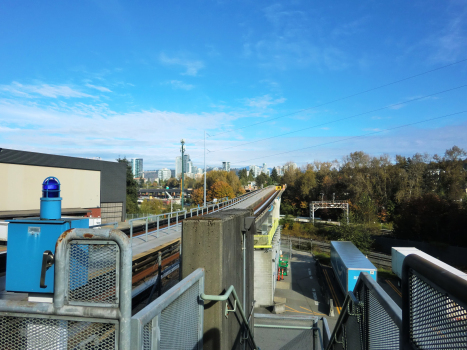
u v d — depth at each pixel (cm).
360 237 3697
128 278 172
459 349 108
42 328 181
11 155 2598
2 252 820
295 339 666
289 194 8275
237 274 402
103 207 3644
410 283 160
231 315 349
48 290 265
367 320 283
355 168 6462
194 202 8250
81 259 181
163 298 200
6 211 2552
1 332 184
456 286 105
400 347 168
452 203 3844
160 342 200
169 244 1203
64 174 3100
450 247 3469
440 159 5325
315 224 5566
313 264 3362
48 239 271
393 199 5584
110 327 174
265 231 2155
